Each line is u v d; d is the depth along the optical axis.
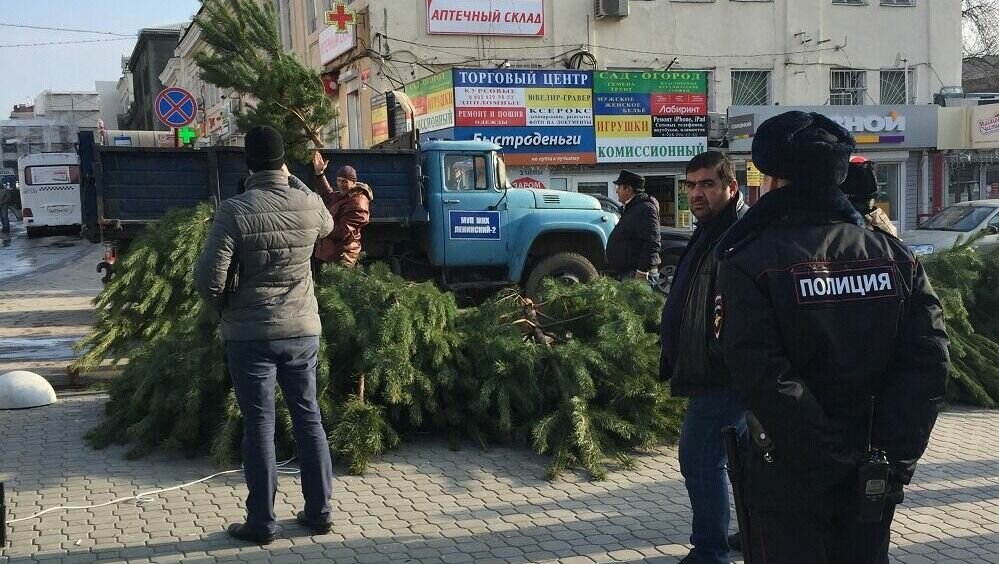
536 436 5.74
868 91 25.66
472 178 10.43
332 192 7.99
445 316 6.37
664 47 23.75
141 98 66.56
